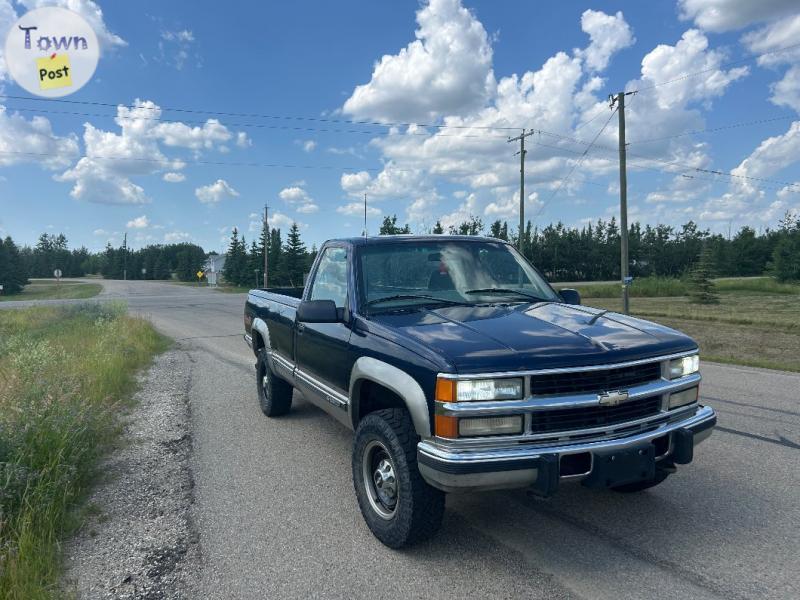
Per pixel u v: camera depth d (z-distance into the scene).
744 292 44.34
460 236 4.96
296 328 5.39
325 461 5.25
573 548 3.54
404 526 3.38
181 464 5.19
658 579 3.16
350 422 4.15
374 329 3.76
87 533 3.83
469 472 2.93
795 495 4.31
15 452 4.14
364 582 3.18
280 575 3.27
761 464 5.00
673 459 3.44
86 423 5.12
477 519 3.97
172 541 3.71
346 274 4.59
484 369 2.97
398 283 4.34
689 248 98.88
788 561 3.34
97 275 176.50
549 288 4.78
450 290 4.39
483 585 3.12
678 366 3.52
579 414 3.12
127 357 10.44
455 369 2.97
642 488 4.21
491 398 2.99
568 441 3.09
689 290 33.97
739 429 6.08
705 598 2.97
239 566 3.38
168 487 4.64
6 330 16.84
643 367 3.34
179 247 158.75
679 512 4.04
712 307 28.08
